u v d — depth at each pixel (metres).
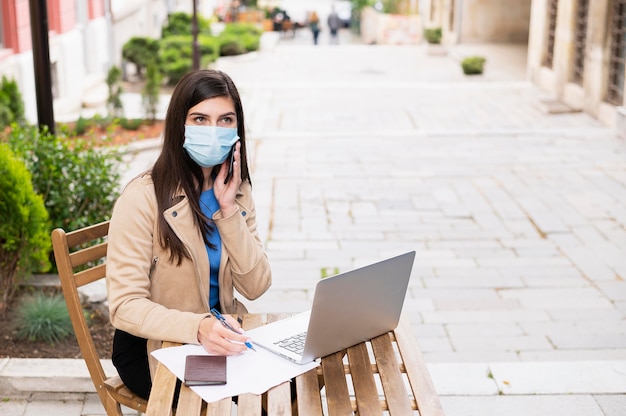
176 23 20.39
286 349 2.44
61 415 3.57
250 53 20.72
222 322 2.56
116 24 16.88
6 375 3.67
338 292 2.25
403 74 17.81
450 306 5.20
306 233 6.76
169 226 2.62
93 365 2.80
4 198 4.18
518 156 9.52
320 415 2.13
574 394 3.82
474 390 3.86
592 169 8.85
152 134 10.48
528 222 7.04
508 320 4.96
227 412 2.10
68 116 12.16
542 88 14.77
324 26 39.50
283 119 12.19
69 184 4.93
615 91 11.42
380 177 8.63
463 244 6.48
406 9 30.11
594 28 11.77
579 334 4.74
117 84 11.27
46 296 4.68
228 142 2.60
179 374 2.29
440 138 10.65
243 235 2.76
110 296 2.58
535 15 15.22
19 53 11.02
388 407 2.18
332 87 15.42
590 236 6.64
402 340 2.56
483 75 17.30
